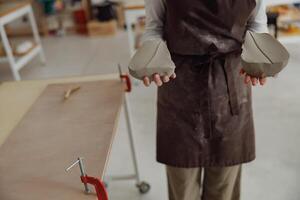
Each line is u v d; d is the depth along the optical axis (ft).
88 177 2.77
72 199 2.68
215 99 3.76
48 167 3.09
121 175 6.28
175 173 4.32
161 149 4.26
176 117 3.95
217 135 3.95
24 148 3.42
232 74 3.71
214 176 4.41
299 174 6.16
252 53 3.31
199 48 3.55
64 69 12.03
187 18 3.42
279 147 6.92
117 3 15.72
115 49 13.48
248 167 6.43
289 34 9.84
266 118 7.99
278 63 3.15
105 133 3.53
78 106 4.14
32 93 4.76
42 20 16.01
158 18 3.78
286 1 8.98
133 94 9.73
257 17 3.68
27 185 2.88
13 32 16.08
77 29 16.07
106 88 4.53
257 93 9.17
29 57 11.27
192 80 3.71
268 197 5.71
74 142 3.43
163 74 3.21
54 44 14.89
